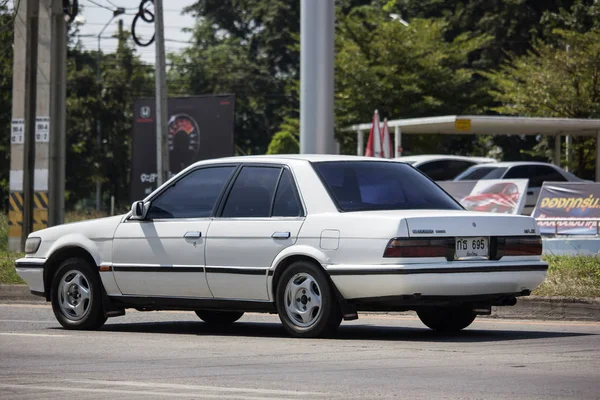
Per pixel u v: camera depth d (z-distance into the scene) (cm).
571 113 6369
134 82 10612
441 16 8862
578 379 1184
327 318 1552
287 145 8238
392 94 7156
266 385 1154
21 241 3559
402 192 1652
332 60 3078
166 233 1719
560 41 6844
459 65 7806
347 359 1355
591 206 3319
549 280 2133
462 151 9100
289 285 1587
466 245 1551
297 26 9925
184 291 1700
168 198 1755
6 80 7888
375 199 1616
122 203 10688
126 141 10344
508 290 1588
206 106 5928
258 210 1644
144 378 1215
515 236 1605
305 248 1568
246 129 10512
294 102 10288
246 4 10319
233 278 1639
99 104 10125
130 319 2042
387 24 7331
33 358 1405
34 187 3556
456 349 1453
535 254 1633
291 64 10350
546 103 6375
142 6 4228
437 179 4653
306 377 1209
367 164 1683
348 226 1539
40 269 1858
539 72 6450
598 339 1584
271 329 1811
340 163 1661
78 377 1231
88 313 1797
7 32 6769
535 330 1745
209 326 1880
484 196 3544
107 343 1575
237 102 10494
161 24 4188
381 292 1503
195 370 1274
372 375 1219
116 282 1770
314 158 1664
